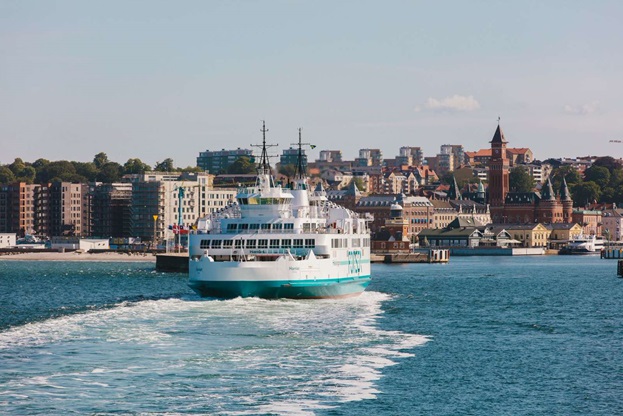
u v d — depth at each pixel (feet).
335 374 469.16
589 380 476.54
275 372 468.75
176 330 572.51
